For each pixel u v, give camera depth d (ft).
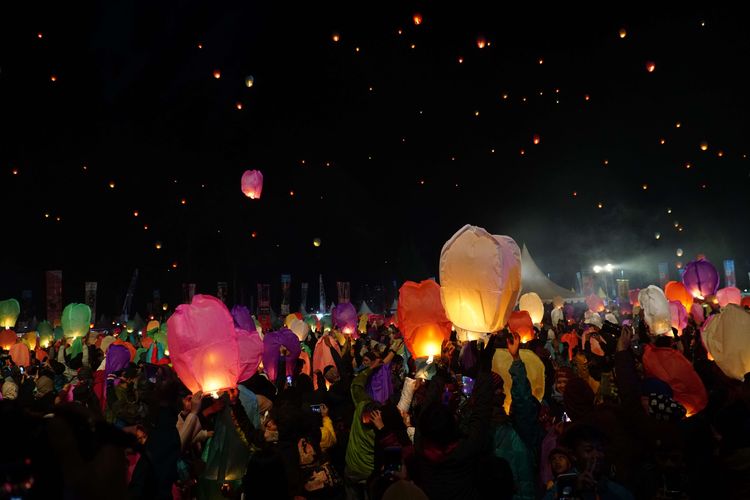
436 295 24.21
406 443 17.52
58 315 90.99
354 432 19.92
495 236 20.63
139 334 80.74
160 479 13.33
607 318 64.08
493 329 20.39
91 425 8.02
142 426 18.31
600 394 21.71
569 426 13.08
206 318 17.49
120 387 30.86
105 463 7.81
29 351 56.95
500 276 19.85
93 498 7.64
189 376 17.51
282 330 33.81
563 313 82.23
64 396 29.94
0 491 6.89
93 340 62.95
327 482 18.30
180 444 13.93
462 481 13.58
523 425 17.51
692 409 18.88
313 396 27.17
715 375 24.32
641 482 14.88
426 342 24.04
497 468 13.67
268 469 13.48
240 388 18.99
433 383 17.56
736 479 14.92
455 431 13.87
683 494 14.65
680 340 36.01
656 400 15.24
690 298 59.62
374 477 17.21
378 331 67.87
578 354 32.58
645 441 15.40
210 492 17.35
